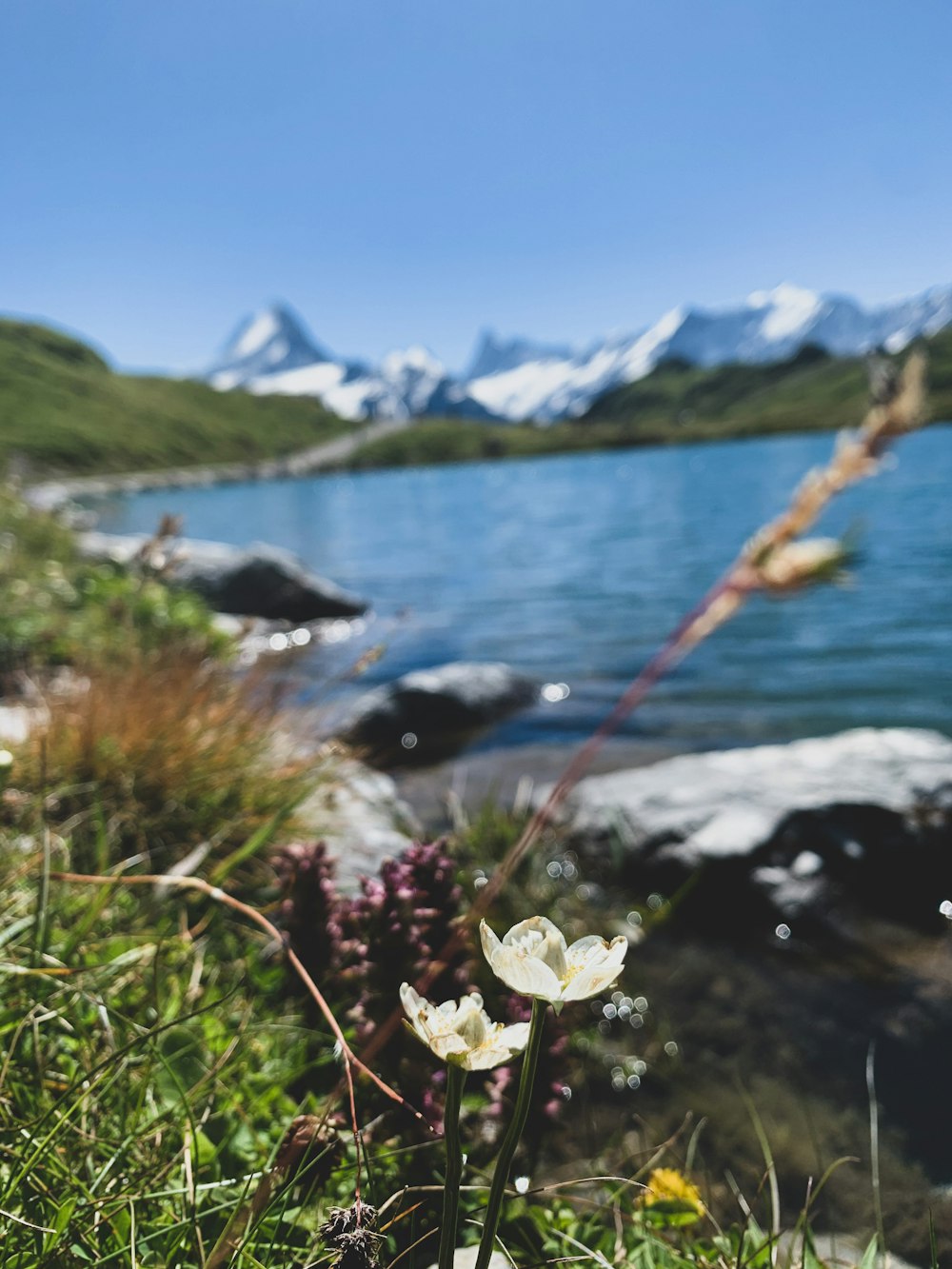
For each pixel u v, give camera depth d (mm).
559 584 21047
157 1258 1742
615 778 6758
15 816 3842
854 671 11258
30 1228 1692
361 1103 2238
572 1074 3895
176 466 161750
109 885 2746
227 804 4371
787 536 652
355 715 9109
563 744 9016
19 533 14633
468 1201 2070
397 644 14703
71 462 141625
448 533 37062
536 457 197125
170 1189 1949
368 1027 2219
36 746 4285
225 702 5344
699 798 6035
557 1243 2129
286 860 2918
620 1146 3402
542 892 5238
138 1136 2068
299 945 2770
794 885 5258
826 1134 3436
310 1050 2754
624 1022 4277
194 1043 2461
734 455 103312
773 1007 4355
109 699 4848
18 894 3066
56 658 8688
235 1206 1777
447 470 158875
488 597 19766
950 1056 3867
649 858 5672
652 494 51094
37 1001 2389
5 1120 1980
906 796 5906
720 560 22766
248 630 5609
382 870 2375
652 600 17922
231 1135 2174
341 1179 2045
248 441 199000
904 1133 3406
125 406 185625
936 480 39406
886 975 4574
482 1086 2344
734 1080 3822
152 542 3916
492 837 5723
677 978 4645
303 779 4766
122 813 4098
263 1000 3049
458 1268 1873
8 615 9055
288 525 47406
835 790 5957
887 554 20812
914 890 5359
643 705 10359
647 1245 2137
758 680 11227
